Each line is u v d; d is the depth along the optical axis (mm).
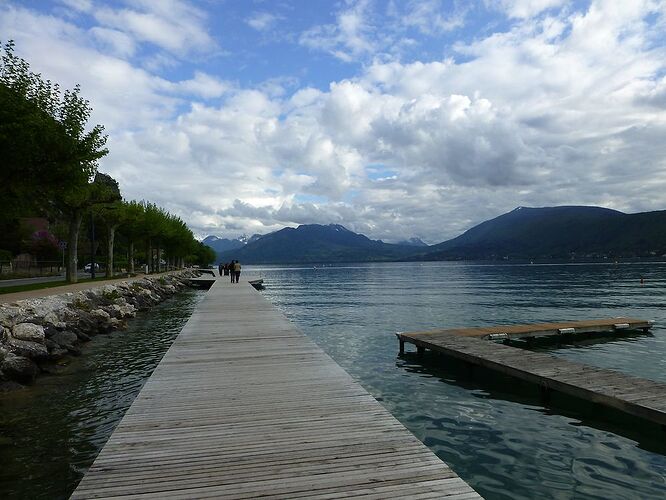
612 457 7422
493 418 9344
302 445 5270
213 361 9859
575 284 55875
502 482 6586
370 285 65062
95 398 10453
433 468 4652
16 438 8070
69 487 6328
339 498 4047
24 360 11820
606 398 8852
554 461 7285
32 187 19484
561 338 18438
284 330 14109
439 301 37375
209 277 70000
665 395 8859
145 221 50094
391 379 12625
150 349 16219
